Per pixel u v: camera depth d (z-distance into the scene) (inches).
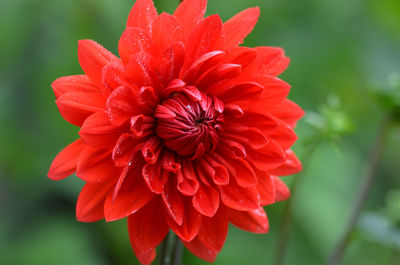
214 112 19.6
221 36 19.0
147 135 19.4
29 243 26.5
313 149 22.3
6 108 27.4
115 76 18.5
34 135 27.3
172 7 26.8
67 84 18.9
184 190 19.1
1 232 27.1
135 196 19.0
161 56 18.8
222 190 19.5
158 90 19.3
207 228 19.4
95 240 26.8
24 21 27.6
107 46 27.3
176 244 19.7
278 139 19.6
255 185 19.3
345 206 27.4
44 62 27.4
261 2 28.2
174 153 19.7
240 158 19.4
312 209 26.8
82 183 26.7
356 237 23.1
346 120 22.2
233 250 26.8
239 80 19.6
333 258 23.1
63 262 26.0
